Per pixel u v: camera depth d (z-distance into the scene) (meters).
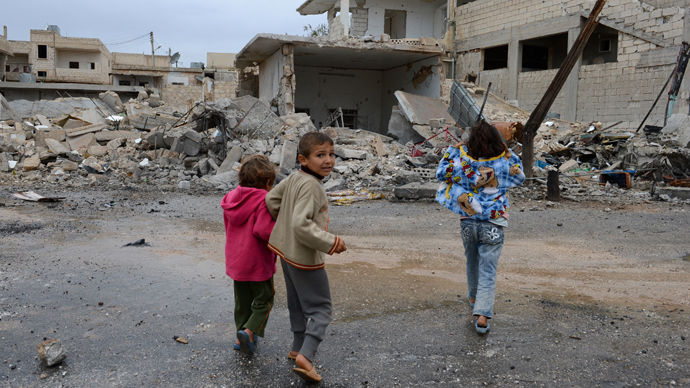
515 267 5.87
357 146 17.52
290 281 3.21
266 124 17.00
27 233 7.23
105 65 50.31
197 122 16.72
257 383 3.03
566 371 3.21
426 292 4.83
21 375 3.05
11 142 17.00
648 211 9.97
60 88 35.47
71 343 3.53
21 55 47.78
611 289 4.98
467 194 3.79
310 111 28.09
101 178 14.42
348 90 28.72
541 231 8.05
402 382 3.06
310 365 2.95
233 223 3.31
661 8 21.14
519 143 13.31
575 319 4.12
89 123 21.39
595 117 23.84
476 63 29.23
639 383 3.06
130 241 6.94
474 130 3.81
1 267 5.34
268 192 3.19
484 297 3.77
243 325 3.44
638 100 22.14
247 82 29.81
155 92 38.47
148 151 17.09
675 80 19.70
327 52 23.03
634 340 3.70
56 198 10.64
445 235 7.88
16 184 13.36
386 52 23.00
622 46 22.67
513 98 27.14
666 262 6.11
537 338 3.72
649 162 14.27
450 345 3.59
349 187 13.47
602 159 16.34
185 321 3.99
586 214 9.52
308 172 2.97
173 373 3.13
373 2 27.48
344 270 5.64
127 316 4.07
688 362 3.33
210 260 5.94
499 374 3.16
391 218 9.36
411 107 20.48
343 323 4.00
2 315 3.99
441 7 29.73
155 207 10.41
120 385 2.97
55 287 4.74
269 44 21.52
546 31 25.44
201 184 14.23
